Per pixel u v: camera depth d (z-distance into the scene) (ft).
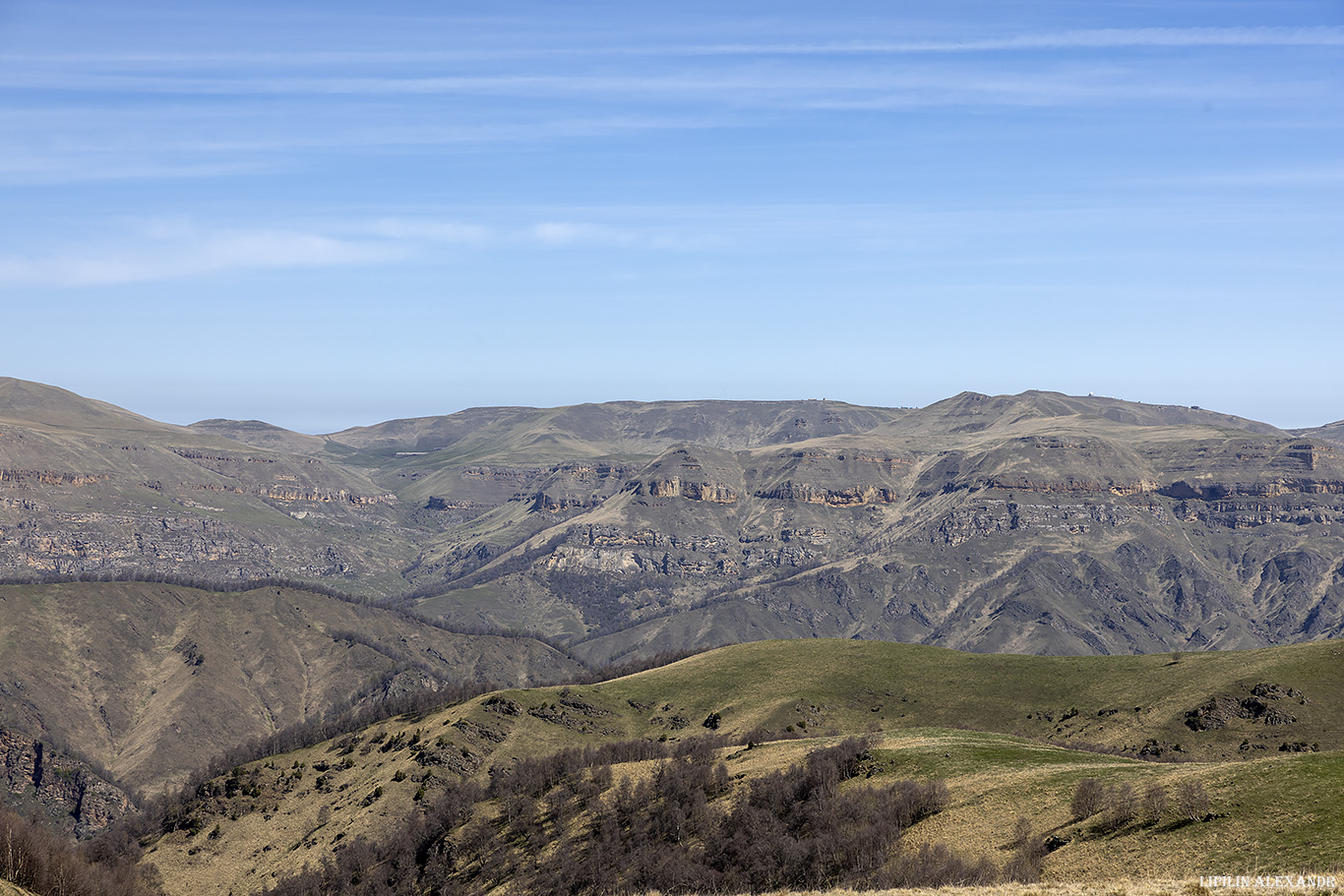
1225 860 333.42
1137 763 482.28
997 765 513.04
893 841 444.55
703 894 470.80
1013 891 320.70
